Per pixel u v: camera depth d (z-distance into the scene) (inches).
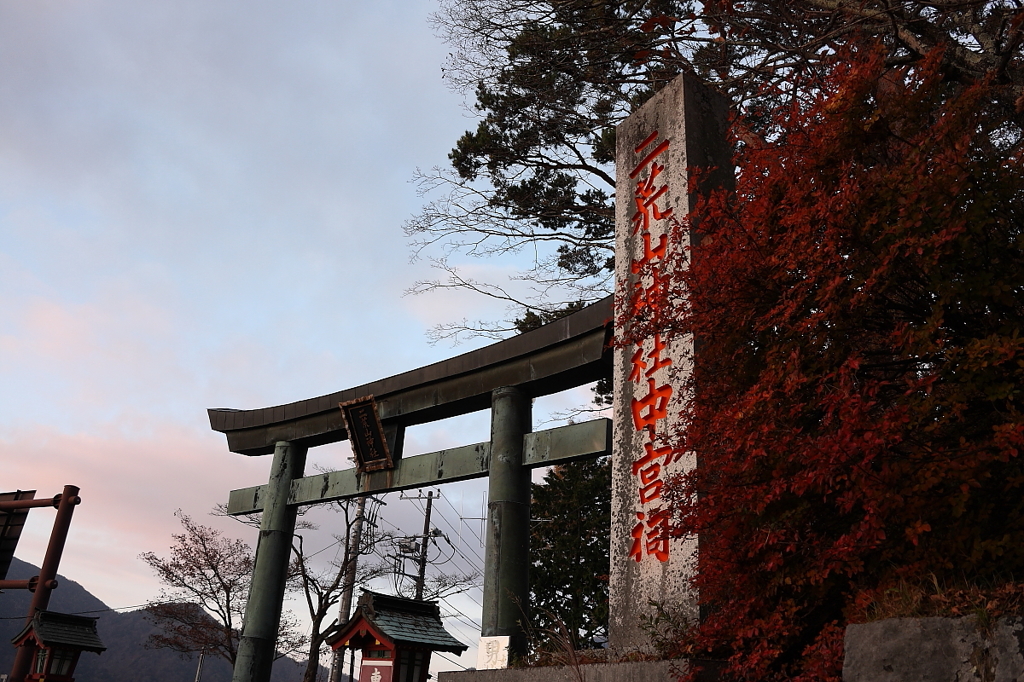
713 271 220.7
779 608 195.3
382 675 436.5
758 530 199.2
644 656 237.5
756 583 204.4
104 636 6107.3
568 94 495.8
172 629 1086.4
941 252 175.3
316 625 935.0
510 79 490.6
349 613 929.5
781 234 211.5
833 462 173.0
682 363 276.7
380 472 561.0
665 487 224.1
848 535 179.2
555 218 567.8
